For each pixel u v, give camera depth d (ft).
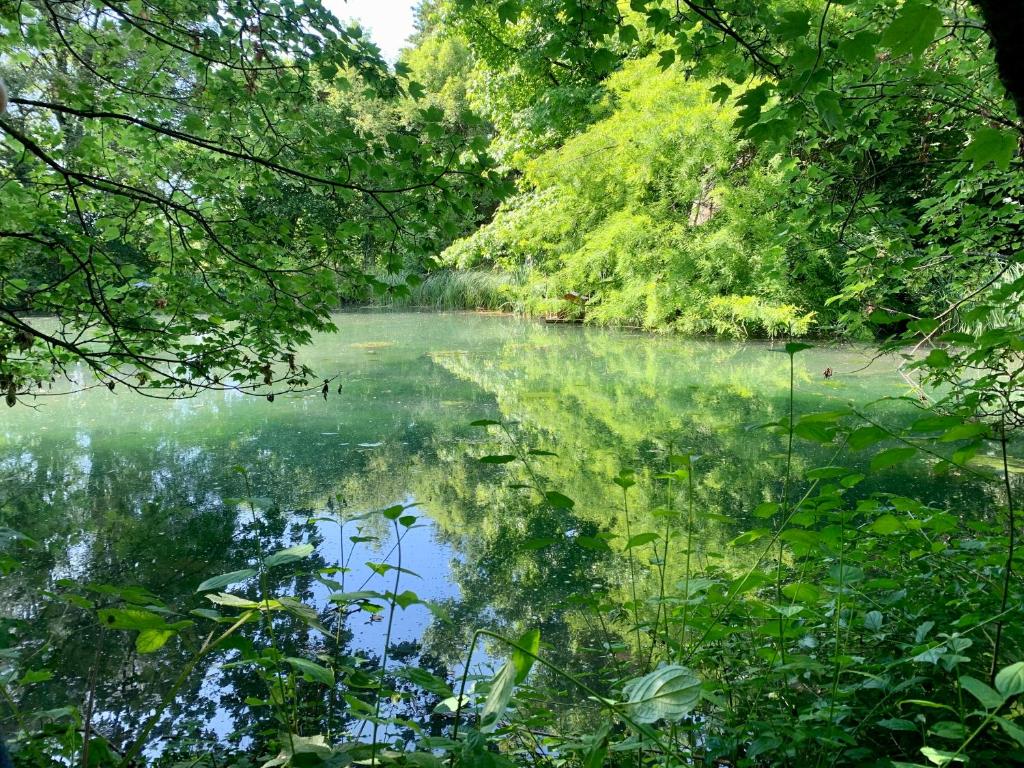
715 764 6.00
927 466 17.67
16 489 18.12
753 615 6.86
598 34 9.27
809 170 12.87
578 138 51.21
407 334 53.06
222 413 27.35
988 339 4.94
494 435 23.16
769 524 14.19
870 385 29.12
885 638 6.45
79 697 9.16
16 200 10.87
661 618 10.13
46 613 11.55
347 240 11.42
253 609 4.21
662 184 48.60
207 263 11.93
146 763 7.59
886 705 5.89
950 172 13.19
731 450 20.39
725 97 8.96
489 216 75.82
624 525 14.82
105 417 26.94
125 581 12.82
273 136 11.23
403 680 9.36
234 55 10.45
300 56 10.50
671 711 3.16
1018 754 4.53
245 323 11.92
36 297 10.84
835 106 6.14
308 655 10.02
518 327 57.00
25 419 26.63
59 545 14.47
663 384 31.17
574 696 8.77
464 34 45.52
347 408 27.78
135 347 11.76
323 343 47.96
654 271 48.78
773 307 41.86
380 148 9.92
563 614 11.23
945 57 12.14
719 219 45.93
